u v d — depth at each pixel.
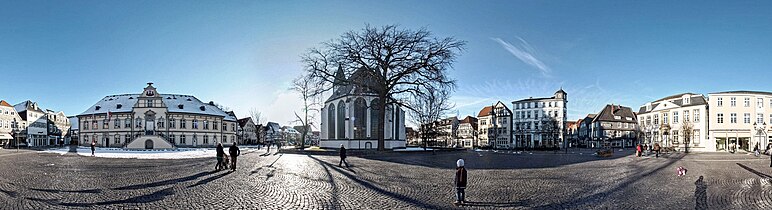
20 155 42.22
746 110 67.00
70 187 15.85
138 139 70.81
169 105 83.88
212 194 14.15
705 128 68.81
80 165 27.58
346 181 17.95
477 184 17.28
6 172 22.11
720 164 30.86
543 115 100.38
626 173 22.77
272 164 27.89
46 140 102.19
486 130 112.00
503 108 107.25
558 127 92.44
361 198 13.46
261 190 15.08
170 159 34.47
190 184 16.75
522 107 104.12
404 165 27.70
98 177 19.52
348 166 26.44
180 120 82.12
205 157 37.72
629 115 108.44
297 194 14.18
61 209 11.55
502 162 31.94
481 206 12.34
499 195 14.29
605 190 15.67
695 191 15.56
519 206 12.41
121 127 79.44
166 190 15.05
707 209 12.13
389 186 16.41
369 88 45.38
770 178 20.41
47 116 103.38
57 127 108.38
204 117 85.38
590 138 107.25
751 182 18.59
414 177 19.91
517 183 17.70
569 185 17.12
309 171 22.58
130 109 81.31
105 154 44.47
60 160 33.31
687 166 28.52
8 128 87.62
